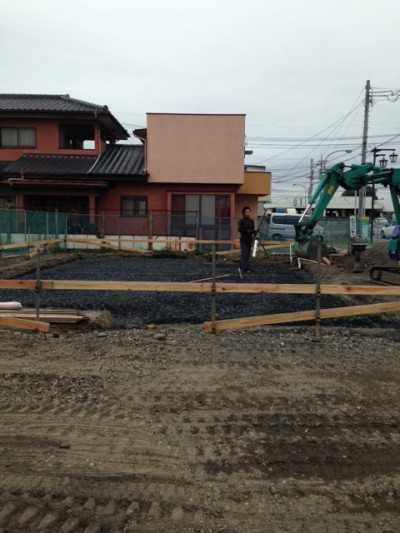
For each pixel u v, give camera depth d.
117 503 3.06
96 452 3.65
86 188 24.20
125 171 24.72
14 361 5.73
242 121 24.81
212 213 25.48
